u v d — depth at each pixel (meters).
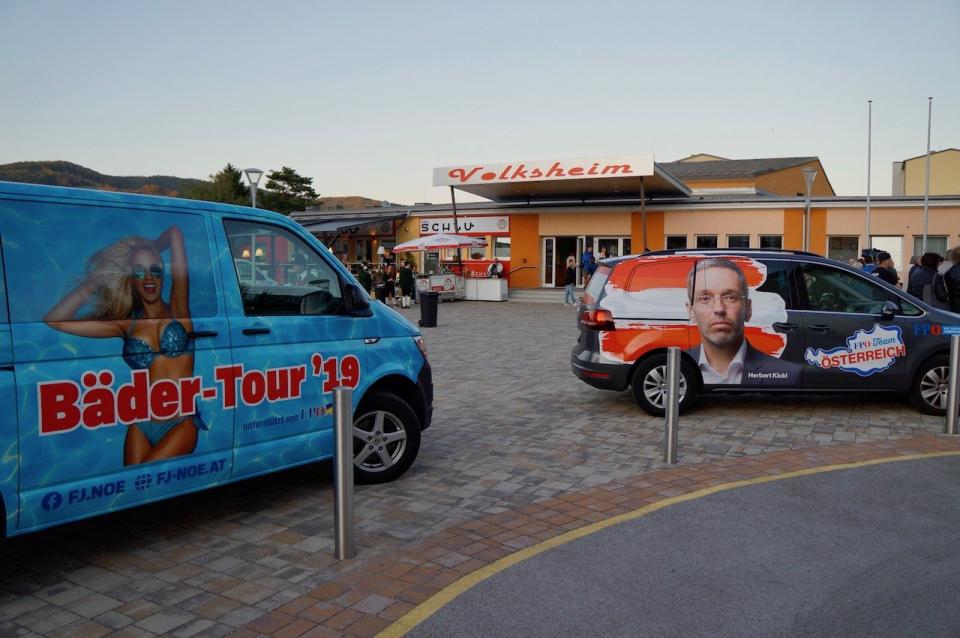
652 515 5.15
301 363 5.25
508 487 5.88
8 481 3.80
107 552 4.64
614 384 8.46
